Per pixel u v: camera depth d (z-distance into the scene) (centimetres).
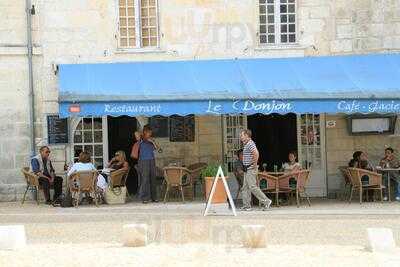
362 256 1517
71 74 2517
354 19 2702
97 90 2395
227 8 2678
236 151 2695
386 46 2697
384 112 2388
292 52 2688
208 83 2453
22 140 2623
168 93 2384
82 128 2656
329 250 1590
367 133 2705
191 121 2675
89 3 2645
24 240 1662
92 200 2509
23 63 2627
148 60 2656
